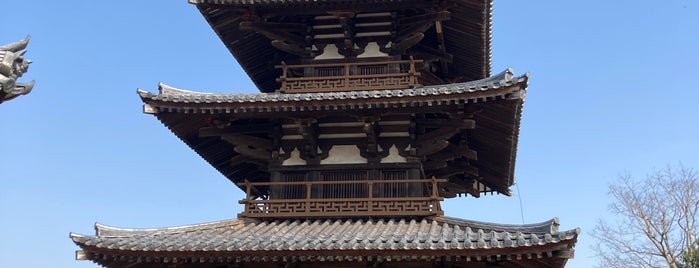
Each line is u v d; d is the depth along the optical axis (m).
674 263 40.88
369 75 20.78
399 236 16.27
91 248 16.34
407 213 18.39
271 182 19.75
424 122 19.75
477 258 15.22
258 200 19.20
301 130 18.98
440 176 24.27
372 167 19.72
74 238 16.33
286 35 21.84
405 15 21.39
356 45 21.80
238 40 22.97
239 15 21.45
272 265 17.55
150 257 16.31
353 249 15.44
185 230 18.00
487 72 25.81
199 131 20.53
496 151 22.61
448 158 21.20
